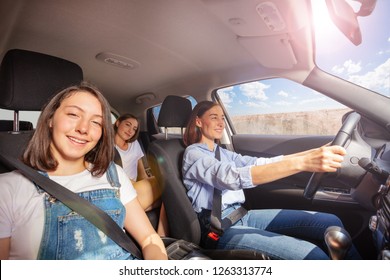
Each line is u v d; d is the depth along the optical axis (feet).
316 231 4.03
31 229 2.34
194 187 3.98
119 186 3.03
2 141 3.05
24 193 2.42
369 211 4.36
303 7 3.68
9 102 3.19
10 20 4.75
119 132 6.84
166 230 4.23
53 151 2.71
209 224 3.93
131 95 8.69
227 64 6.13
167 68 6.77
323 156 3.01
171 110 5.43
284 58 4.95
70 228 2.44
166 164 3.97
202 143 4.59
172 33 5.22
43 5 4.45
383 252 2.64
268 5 3.64
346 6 3.61
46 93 3.39
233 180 3.48
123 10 4.58
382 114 4.14
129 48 5.85
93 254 2.52
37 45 5.67
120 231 2.76
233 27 4.35
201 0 3.82
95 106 2.71
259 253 3.04
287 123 5.95
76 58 6.27
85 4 4.44
